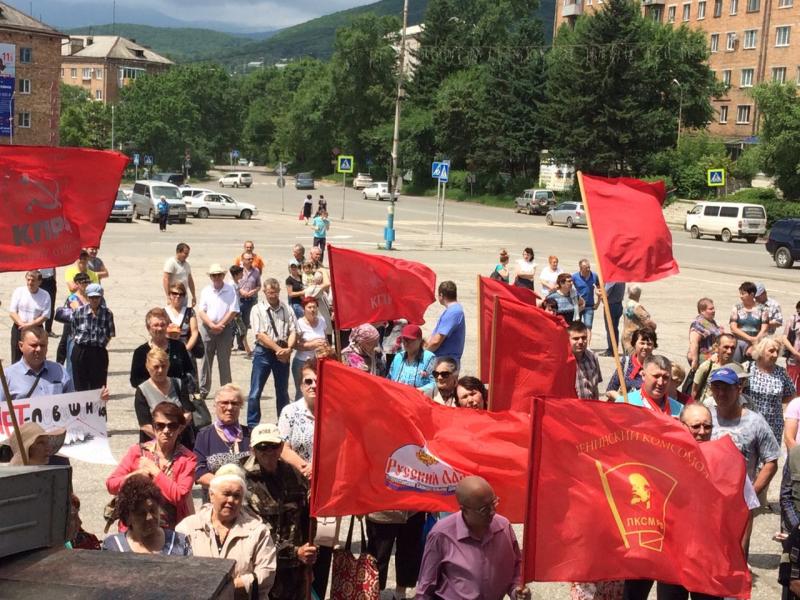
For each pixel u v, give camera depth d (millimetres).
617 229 7629
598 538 4891
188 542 5359
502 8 112125
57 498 2582
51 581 2484
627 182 7812
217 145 148750
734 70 83812
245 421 11930
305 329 11398
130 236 42156
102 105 127500
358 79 114750
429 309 22438
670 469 5012
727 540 5082
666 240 7723
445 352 10695
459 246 41156
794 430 7816
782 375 8961
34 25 110625
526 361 6738
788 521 6391
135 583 2506
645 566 4910
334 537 6270
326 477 5461
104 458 7707
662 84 76000
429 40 105938
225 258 32906
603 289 7129
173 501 6289
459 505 5176
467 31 108438
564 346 6770
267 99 180000
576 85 74938
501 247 41219
